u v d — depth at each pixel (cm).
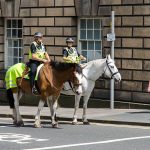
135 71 2347
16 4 2738
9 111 2359
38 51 1838
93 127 1858
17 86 1895
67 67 1770
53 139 1563
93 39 2505
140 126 1902
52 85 1791
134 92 2352
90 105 2467
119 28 2384
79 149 1394
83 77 1912
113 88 2341
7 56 2811
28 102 2694
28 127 1850
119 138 1586
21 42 2764
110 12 2412
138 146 1444
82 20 2538
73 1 2531
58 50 2586
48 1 2612
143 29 2319
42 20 2639
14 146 1442
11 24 2794
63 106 2553
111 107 2352
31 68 1833
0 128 1820
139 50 2333
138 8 2327
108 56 1917
